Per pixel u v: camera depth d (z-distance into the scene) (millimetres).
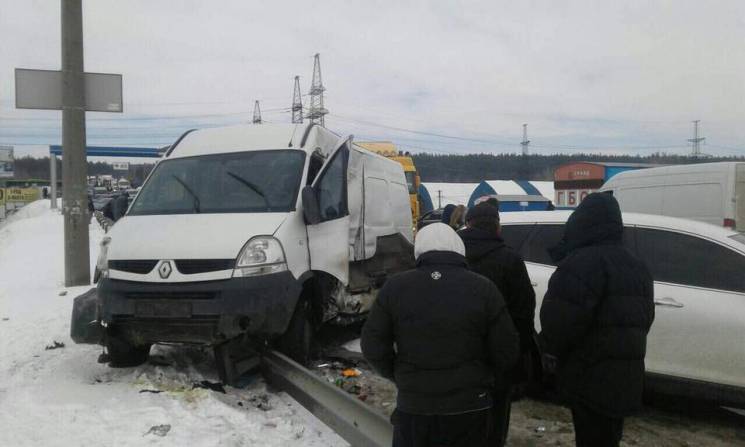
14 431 4516
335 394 4695
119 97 11484
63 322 8391
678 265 5562
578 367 3461
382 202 8953
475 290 3049
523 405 5824
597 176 28422
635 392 3389
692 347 5273
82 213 11422
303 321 6246
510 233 6637
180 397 5238
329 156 6988
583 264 3416
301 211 6328
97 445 4285
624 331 3363
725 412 5758
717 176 9406
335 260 6766
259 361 6090
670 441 5027
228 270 5551
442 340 2975
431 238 3189
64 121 11266
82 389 5508
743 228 9172
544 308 3506
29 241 25375
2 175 79688
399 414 3062
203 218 6148
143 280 5664
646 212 10375
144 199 6789
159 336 5625
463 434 2973
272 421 4906
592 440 3486
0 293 11406
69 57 11094
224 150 7031
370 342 3100
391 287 3113
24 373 6074
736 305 5195
